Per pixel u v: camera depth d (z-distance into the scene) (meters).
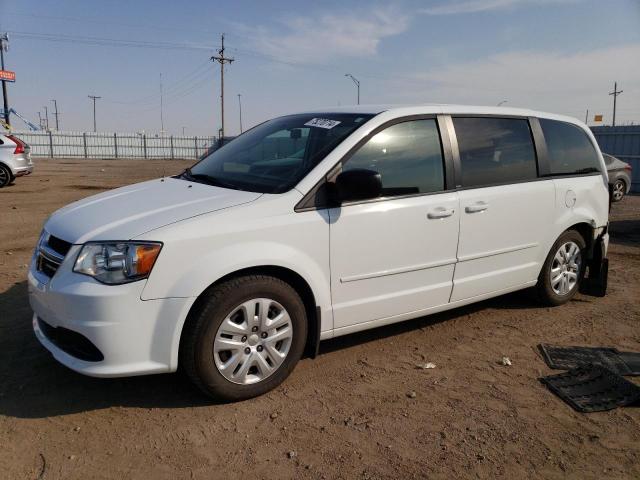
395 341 4.35
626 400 3.44
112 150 42.69
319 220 3.45
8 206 11.26
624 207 13.25
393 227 3.77
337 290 3.61
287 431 3.05
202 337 3.11
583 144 5.30
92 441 2.92
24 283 5.52
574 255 5.24
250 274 3.27
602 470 2.79
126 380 3.58
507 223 4.48
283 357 3.44
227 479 2.65
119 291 2.92
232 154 4.35
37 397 3.34
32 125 42.91
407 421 3.19
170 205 3.36
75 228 3.23
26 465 2.71
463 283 4.28
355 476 2.69
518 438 3.05
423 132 4.04
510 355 4.15
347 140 3.66
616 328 4.74
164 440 2.95
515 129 4.67
